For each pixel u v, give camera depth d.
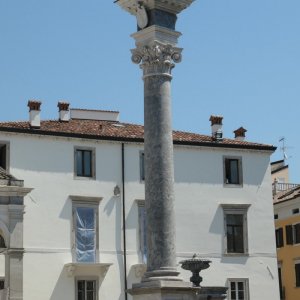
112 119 52.88
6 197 42.56
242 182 51.66
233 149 51.78
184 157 50.38
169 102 23.59
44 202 45.78
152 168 23.14
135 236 47.62
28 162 45.94
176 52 23.92
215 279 49.47
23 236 44.06
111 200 47.53
